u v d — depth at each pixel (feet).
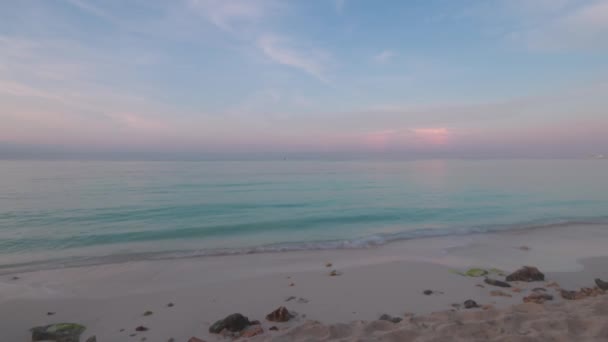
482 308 18.40
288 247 38.55
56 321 19.39
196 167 221.25
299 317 18.63
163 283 26.14
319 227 50.70
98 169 186.80
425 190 96.37
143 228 49.55
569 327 13.37
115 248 39.06
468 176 145.38
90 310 20.84
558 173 161.17
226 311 20.10
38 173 150.61
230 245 40.29
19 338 17.54
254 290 23.80
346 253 35.60
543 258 32.68
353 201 75.87
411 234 45.32
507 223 52.85
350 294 22.45
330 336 14.12
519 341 12.41
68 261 33.37
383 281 25.18
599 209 64.80
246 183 116.57
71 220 55.01
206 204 70.79
